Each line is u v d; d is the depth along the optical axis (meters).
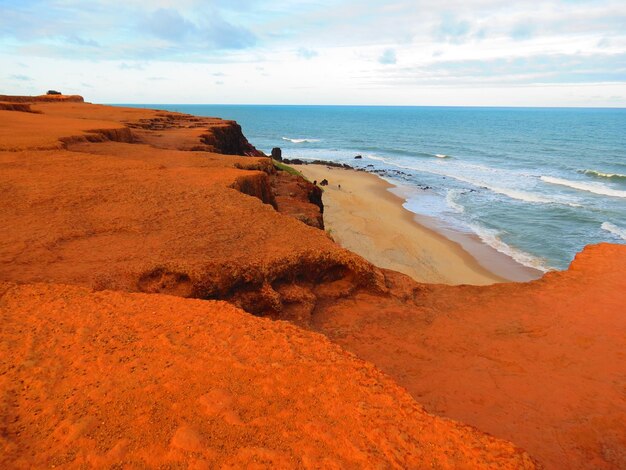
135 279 7.83
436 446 3.99
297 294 9.14
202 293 7.91
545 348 8.43
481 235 30.33
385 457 3.83
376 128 157.00
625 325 9.30
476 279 23.38
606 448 5.98
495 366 7.78
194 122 44.72
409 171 58.59
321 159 71.94
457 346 8.39
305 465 3.73
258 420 4.20
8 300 6.44
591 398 6.99
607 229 31.20
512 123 184.88
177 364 5.01
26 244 8.86
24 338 5.46
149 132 32.66
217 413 4.25
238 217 11.46
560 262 25.81
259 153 52.81
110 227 10.15
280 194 23.48
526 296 10.74
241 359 5.14
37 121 29.31
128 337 5.55
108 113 45.84
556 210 36.22
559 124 174.38
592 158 70.62
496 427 6.19
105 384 4.63
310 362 5.12
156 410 4.28
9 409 4.26
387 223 32.22
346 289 9.96
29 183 13.24
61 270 7.82
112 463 3.68
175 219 10.97
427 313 9.57
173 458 3.74
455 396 6.86
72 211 11.07
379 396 4.57
